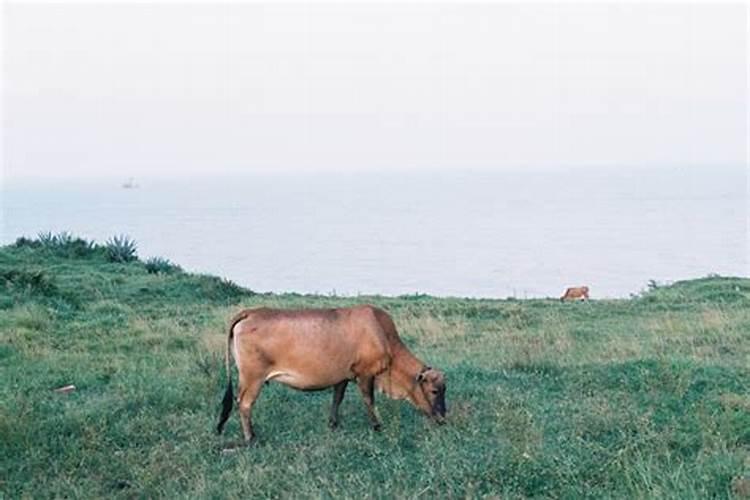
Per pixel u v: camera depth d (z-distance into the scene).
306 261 81.88
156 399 10.89
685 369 11.71
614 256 81.69
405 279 65.12
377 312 9.70
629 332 17.55
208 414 10.27
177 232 132.25
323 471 8.13
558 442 8.78
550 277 65.44
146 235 125.56
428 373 9.61
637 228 121.00
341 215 174.88
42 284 21.30
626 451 8.23
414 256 86.56
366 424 9.88
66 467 8.55
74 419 9.95
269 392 11.19
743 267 69.00
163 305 21.98
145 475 8.20
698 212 154.25
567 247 93.88
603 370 12.15
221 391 11.31
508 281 62.84
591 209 171.75
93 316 19.11
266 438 9.41
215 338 15.58
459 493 7.49
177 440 9.44
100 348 15.16
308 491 7.51
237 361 9.39
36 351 14.37
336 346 9.38
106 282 24.27
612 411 9.87
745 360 13.73
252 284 60.44
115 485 8.21
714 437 8.62
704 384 11.32
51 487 8.02
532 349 14.56
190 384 11.53
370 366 9.54
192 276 25.97
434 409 9.61
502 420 9.47
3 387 11.61
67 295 21.53
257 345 9.29
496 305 23.45
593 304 23.67
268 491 7.65
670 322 18.20
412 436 9.37
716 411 9.70
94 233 129.50
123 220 171.88
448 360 13.87
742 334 16.39
